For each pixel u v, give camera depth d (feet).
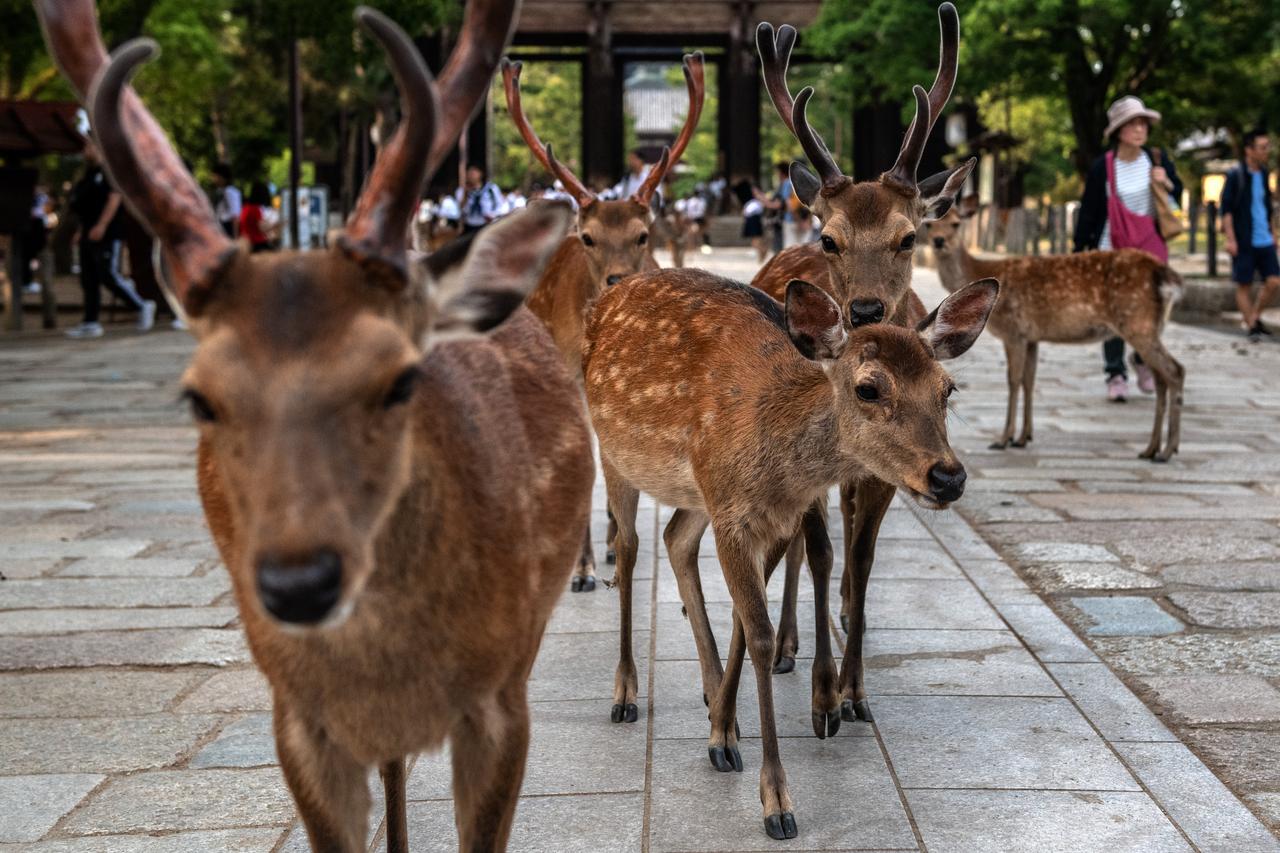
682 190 265.54
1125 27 75.10
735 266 92.94
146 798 12.67
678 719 14.55
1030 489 25.63
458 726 8.89
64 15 7.82
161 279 7.28
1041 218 84.69
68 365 44.01
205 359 6.64
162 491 25.79
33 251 73.05
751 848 11.62
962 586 19.15
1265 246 48.62
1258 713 14.74
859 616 14.61
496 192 60.29
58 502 24.80
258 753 13.70
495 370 9.80
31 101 53.62
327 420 6.56
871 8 83.61
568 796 12.69
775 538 13.20
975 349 48.21
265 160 130.21
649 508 24.11
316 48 100.32
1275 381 39.42
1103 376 41.14
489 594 8.41
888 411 12.37
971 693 15.19
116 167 6.86
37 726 14.43
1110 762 13.32
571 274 23.86
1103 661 16.35
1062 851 11.51
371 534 6.75
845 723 14.42
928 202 18.67
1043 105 142.31
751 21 159.94
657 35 173.47
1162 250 33.71
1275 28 77.36
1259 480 26.37
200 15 85.25
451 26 129.39
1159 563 20.56
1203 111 84.84
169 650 16.75
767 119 252.83
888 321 17.83
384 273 6.84
